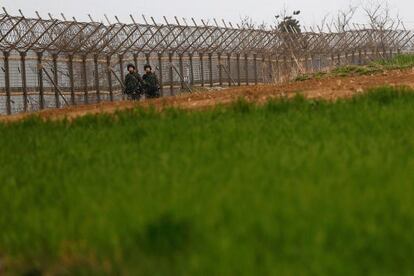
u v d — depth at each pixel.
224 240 16.31
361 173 21.75
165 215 18.55
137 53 130.62
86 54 120.75
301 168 23.23
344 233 16.36
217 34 143.88
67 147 34.66
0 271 20.25
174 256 16.94
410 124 32.88
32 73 112.88
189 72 141.88
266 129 34.06
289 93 66.56
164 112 45.94
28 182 27.06
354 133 30.83
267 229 16.66
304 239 16.16
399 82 72.62
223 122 37.72
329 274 14.62
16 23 106.31
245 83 152.88
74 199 22.83
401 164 22.91
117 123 43.91
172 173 24.42
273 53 157.88
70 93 119.50
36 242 19.75
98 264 18.36
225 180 22.38
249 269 15.09
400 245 15.48
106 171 26.75
